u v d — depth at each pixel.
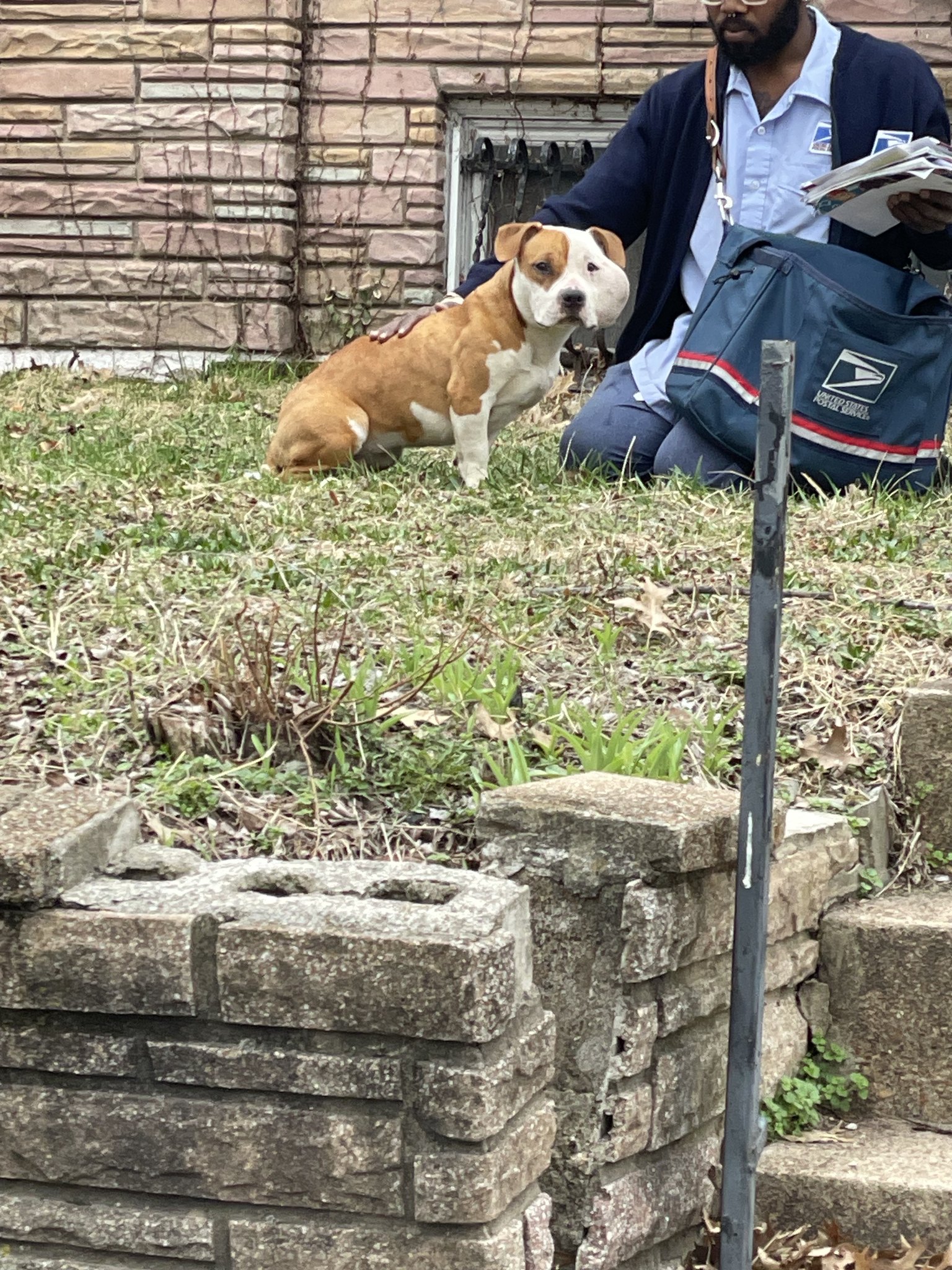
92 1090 1.96
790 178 5.44
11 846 1.94
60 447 6.12
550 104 9.35
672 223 5.64
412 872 2.05
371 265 9.49
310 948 1.87
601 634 3.37
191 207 9.45
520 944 1.99
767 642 2.02
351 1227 1.91
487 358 5.37
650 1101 2.17
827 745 2.97
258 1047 1.91
